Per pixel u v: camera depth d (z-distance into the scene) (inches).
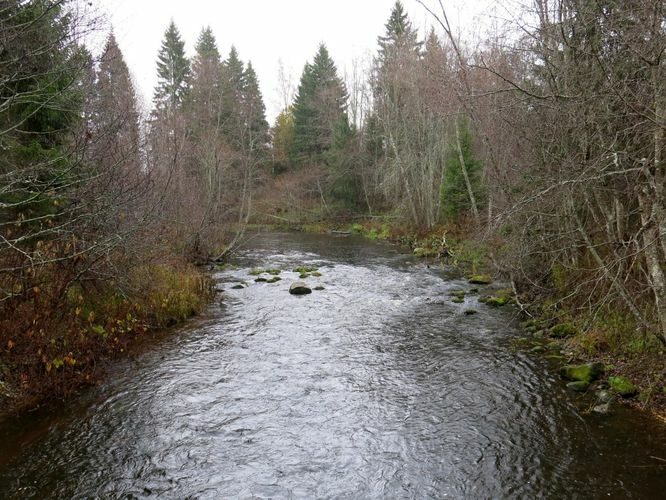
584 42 303.7
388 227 1352.1
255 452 240.2
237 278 725.3
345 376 338.0
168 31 1752.0
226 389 315.6
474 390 311.0
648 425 256.4
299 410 285.9
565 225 372.2
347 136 1616.6
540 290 497.0
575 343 372.8
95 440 250.2
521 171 406.6
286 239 1298.0
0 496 203.6
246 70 2156.7
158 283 500.7
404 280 698.8
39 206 354.0
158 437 253.9
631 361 319.6
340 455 237.5
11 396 286.7
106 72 341.4
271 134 2066.9
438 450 241.1
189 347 399.5
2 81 234.7
